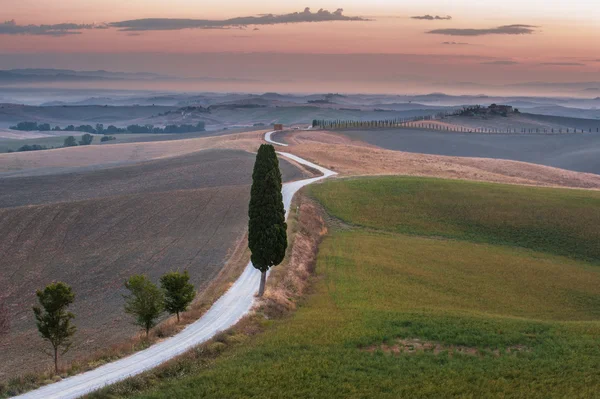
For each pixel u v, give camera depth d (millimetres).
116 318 47719
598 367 31844
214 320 40562
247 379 30047
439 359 33250
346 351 34344
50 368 33938
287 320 40906
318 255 62219
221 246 67125
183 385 29266
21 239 74312
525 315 49469
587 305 53250
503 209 83500
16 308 52875
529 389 29219
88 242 72812
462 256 66250
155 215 83438
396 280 55438
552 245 72688
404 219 79938
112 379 30312
